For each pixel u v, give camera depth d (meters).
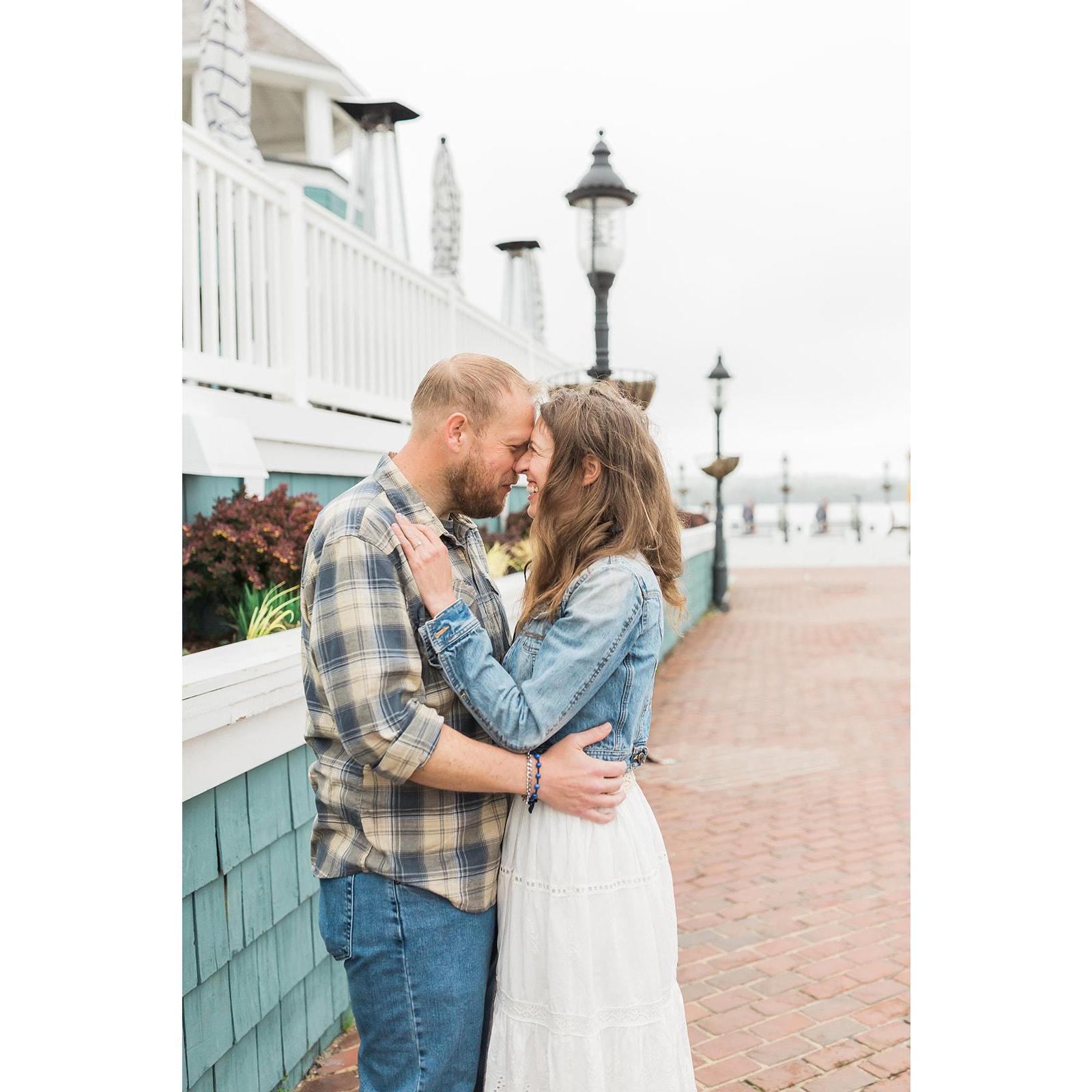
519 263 15.99
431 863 1.61
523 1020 1.61
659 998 1.63
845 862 4.33
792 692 8.38
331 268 6.02
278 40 10.02
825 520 28.44
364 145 10.73
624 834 1.64
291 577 3.63
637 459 1.66
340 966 2.86
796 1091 2.56
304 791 2.58
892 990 3.13
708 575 15.14
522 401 1.70
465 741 1.55
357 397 6.20
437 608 1.57
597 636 1.56
